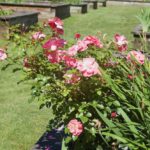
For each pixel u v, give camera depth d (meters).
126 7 22.08
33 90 3.42
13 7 15.36
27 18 12.87
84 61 3.07
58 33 3.64
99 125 3.09
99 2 22.34
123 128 3.05
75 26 14.32
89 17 16.75
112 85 3.09
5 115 5.72
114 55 3.73
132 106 3.06
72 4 17.89
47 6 15.09
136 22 15.49
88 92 3.26
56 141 3.82
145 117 3.06
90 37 3.39
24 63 3.57
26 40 3.69
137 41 8.45
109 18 16.50
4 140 4.93
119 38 3.62
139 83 3.26
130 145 2.92
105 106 3.27
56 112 3.40
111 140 3.38
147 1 22.75
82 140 3.28
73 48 3.28
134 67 3.41
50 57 3.37
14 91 6.85
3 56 3.61
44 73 3.50
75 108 3.21
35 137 5.06
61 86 3.27
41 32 3.66
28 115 5.76
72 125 2.97
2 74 7.76
